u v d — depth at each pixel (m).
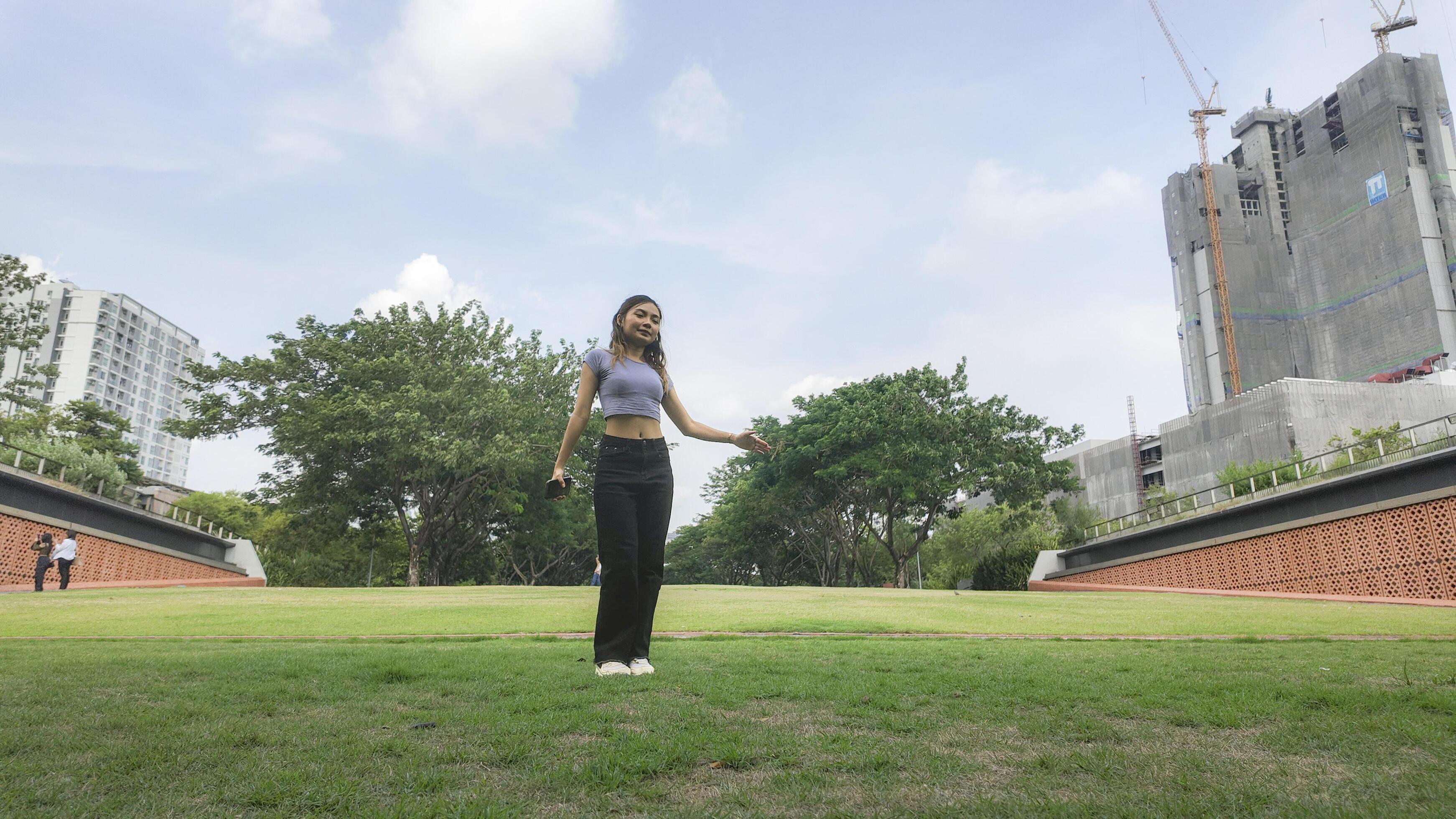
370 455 33.94
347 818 1.68
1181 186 146.50
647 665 4.27
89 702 2.93
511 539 45.19
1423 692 3.09
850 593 19.39
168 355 153.12
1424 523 19.61
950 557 63.50
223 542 37.34
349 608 12.25
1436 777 1.90
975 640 7.58
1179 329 147.25
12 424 36.69
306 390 33.41
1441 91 128.12
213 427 33.25
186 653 5.17
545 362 37.59
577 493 39.19
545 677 3.85
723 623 9.63
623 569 4.21
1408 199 123.00
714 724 2.65
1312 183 138.62
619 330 4.53
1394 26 136.75
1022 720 2.74
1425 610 12.30
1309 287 136.88
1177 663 4.65
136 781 1.90
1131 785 1.90
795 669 4.30
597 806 1.79
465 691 3.36
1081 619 10.51
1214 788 1.84
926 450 34.41
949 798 1.82
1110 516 94.50
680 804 1.82
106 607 11.83
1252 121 148.25
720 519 53.12
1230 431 81.19
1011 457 36.22
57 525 24.81
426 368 33.25
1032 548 41.09
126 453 46.22
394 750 2.27
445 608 12.27
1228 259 139.12
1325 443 73.94
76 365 131.75
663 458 4.45
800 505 44.03
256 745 2.31
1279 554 24.36
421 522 43.44
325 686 3.46
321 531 37.75
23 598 13.71
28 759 2.08
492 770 2.08
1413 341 120.19
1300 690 3.18
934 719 2.76
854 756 2.22
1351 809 1.64
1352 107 132.62
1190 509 30.45
